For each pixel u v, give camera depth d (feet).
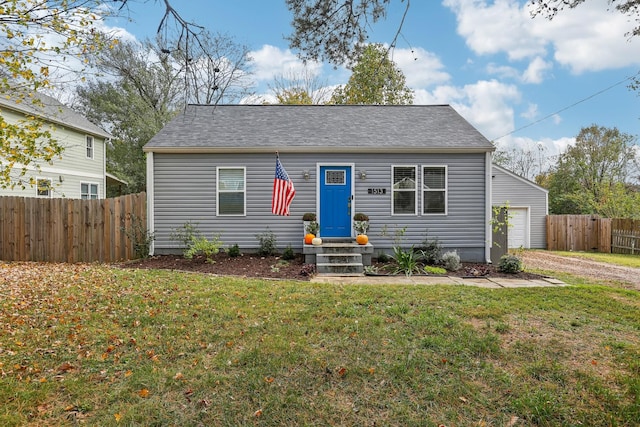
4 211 32.42
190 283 22.11
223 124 36.63
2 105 39.01
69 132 53.42
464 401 9.57
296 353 11.96
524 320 15.24
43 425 8.40
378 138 34.37
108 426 8.41
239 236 33.73
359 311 16.35
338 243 32.22
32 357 11.64
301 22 15.25
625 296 19.43
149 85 55.57
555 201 82.07
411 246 33.71
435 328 14.06
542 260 41.55
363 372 10.87
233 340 13.09
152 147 32.27
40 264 30.37
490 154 33.58
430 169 33.88
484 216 33.88
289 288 21.07
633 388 9.93
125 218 32.99
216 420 8.73
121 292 19.60
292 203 33.81
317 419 8.80
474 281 24.64
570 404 9.46
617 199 61.36
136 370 10.93
